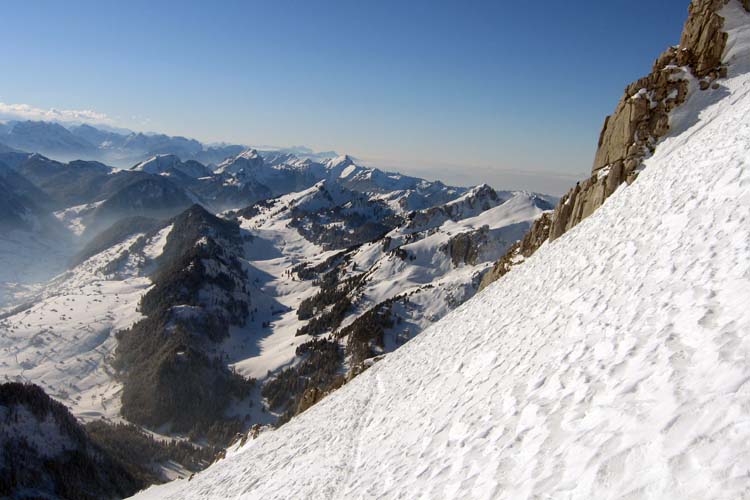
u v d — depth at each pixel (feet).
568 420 31.99
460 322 98.32
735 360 25.48
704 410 23.29
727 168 59.72
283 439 112.16
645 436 24.52
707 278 38.47
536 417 35.45
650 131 137.59
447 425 49.21
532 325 60.90
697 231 50.06
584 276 64.80
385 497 43.16
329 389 171.32
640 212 74.69
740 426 20.94
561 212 159.33
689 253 46.32
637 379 30.76
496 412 42.34
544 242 174.29
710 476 19.57
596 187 142.51
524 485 28.22
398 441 57.98
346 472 61.41
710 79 139.95
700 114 131.95
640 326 38.32
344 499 51.44
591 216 109.60
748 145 62.39
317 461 74.95
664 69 146.41
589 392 33.47
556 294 66.39
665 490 20.49
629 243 63.87
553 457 28.99
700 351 28.96
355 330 599.57
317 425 102.27
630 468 23.20
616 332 40.42
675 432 23.21
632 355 34.47
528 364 48.14
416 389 73.87
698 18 152.76
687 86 140.46
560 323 53.26
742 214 45.68
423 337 114.73
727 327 29.53
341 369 555.69
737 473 18.84
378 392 92.89
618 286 51.90
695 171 71.46
